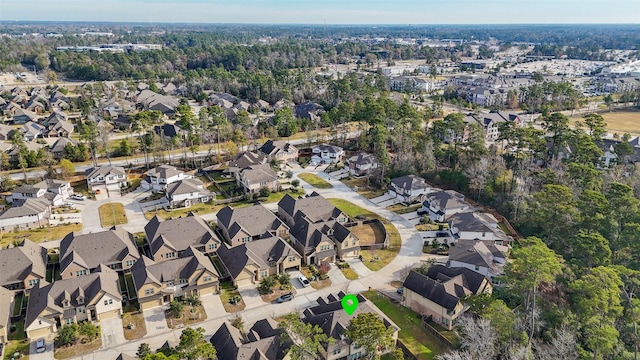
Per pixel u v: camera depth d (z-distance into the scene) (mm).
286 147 142875
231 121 173625
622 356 57906
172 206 107188
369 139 144875
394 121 145000
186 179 115250
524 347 56812
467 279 73250
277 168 133000
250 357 55750
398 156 131500
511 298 69125
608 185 100938
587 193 82875
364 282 79500
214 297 73625
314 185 123875
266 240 82562
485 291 72312
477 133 127312
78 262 75750
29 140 153250
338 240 87000
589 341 57219
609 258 71375
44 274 75562
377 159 129750
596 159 121562
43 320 63406
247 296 74188
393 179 118438
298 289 76688
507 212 104438
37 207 97750
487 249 83625
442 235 95938
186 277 73000
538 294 69312
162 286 71250
